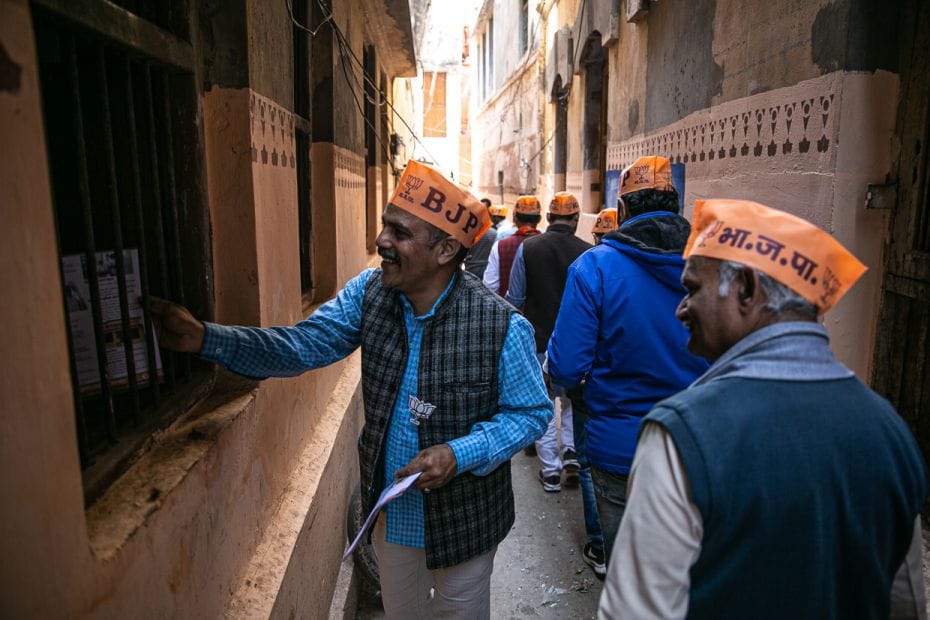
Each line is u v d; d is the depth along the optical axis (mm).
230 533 1747
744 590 1074
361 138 5367
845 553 1088
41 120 905
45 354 901
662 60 5211
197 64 1875
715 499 1031
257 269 2043
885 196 2854
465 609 2002
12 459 820
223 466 1682
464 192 1784
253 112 2008
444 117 27125
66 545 942
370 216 7164
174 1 1752
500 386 1882
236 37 1945
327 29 3709
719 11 4070
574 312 2326
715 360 1224
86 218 1275
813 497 1047
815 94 3010
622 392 2301
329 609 2770
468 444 1769
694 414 1073
